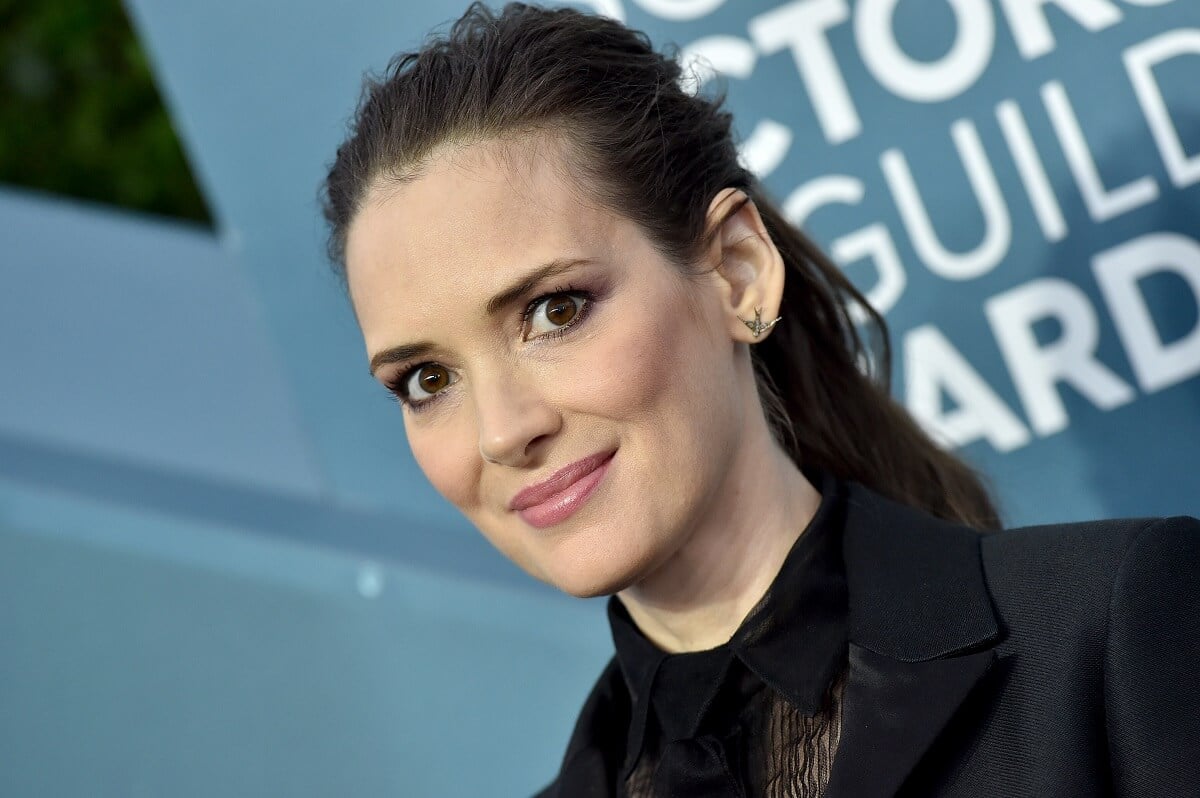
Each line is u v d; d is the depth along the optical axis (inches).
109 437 375.9
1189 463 312.8
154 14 340.5
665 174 201.5
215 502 365.4
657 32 327.6
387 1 334.3
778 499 209.3
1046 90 315.6
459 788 351.9
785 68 326.3
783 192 327.9
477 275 187.8
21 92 472.7
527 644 351.9
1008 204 319.3
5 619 367.9
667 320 193.6
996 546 206.4
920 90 321.7
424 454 202.2
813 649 197.8
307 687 358.0
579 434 189.8
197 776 358.9
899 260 324.8
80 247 394.3
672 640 212.5
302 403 357.1
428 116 196.7
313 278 347.9
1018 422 321.4
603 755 223.9
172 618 362.6
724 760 196.4
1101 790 177.8
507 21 210.4
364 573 357.7
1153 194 311.7
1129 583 187.3
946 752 186.9
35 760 363.6
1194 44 307.6
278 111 341.7
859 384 249.9
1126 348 315.3
